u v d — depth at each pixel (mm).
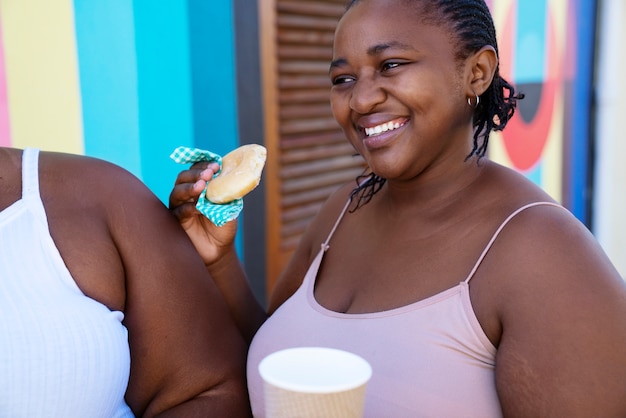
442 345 1209
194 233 1567
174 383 1374
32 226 1271
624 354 1074
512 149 3916
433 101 1270
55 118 2131
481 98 1390
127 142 2307
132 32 2273
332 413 860
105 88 2230
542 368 1095
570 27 4273
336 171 3084
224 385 1419
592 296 1094
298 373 934
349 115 1362
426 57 1263
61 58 2125
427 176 1355
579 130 4504
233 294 1644
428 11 1268
